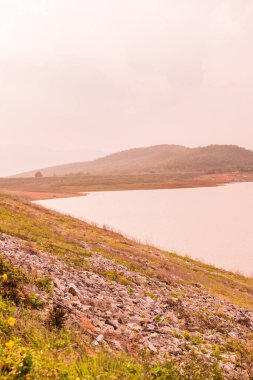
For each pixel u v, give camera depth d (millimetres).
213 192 170875
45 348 8891
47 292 14484
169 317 17734
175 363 11789
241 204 115812
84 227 47438
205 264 42844
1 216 34156
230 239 59969
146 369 10328
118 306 17141
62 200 131375
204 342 15609
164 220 80312
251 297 31828
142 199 135875
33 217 41938
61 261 22672
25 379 6430
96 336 12188
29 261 18641
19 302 11672
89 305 15633
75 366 8383
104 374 8773
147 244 47906
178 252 50469
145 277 26641
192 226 72688
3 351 6859
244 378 12547
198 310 21094
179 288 26719
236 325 20219
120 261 29562
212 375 11523
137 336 13516
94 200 132000
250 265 45219
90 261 25922
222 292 30234
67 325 11555
